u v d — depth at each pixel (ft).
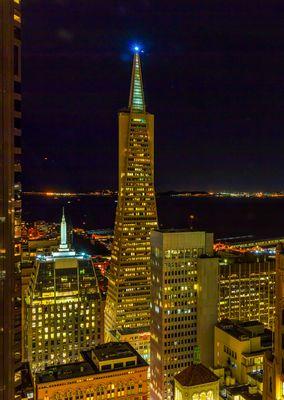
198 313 627.87
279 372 283.79
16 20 264.11
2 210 262.06
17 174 280.72
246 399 433.89
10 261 274.36
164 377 620.08
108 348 555.69
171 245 625.41
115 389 512.22
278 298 285.84
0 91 252.62
